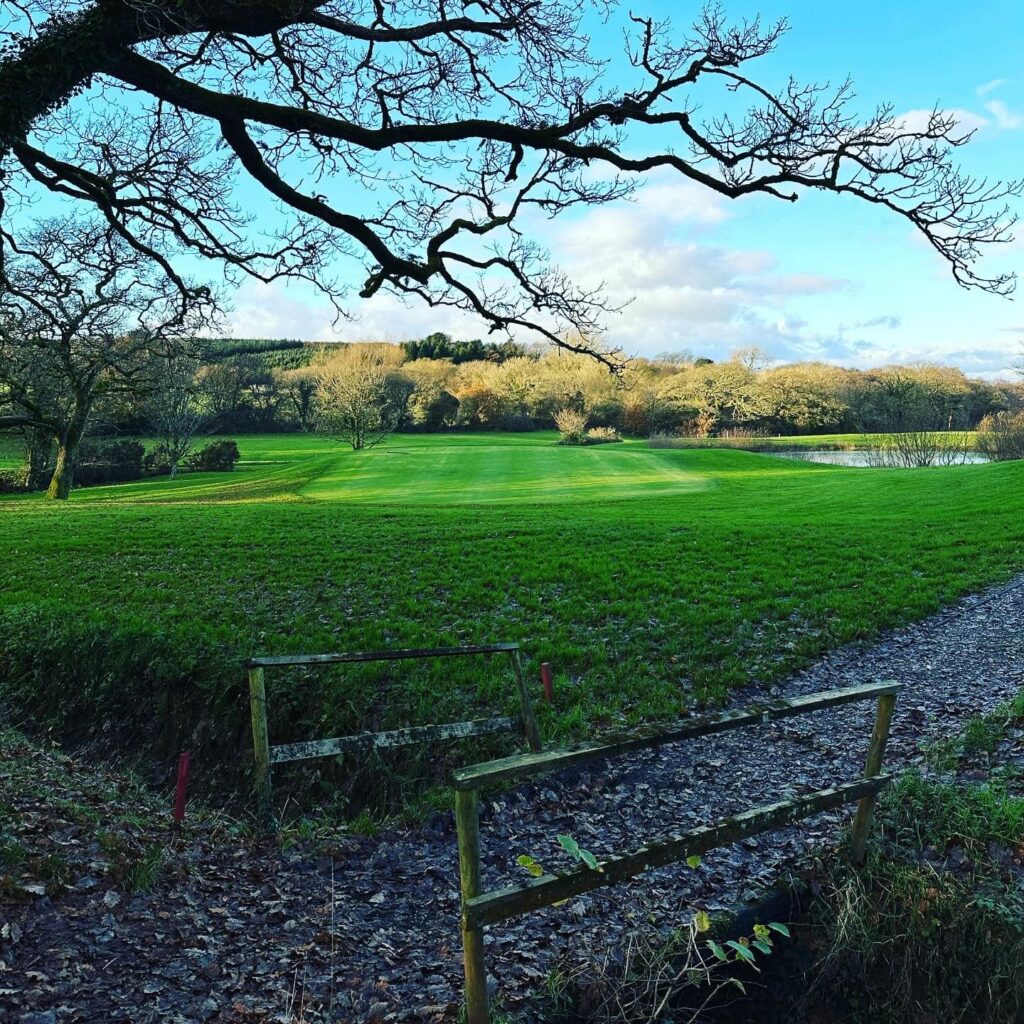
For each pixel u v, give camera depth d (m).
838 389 86.69
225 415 86.44
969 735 7.13
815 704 4.53
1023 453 51.78
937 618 12.97
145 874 5.30
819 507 28.70
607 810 6.86
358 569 17.34
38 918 4.72
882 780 5.00
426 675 10.08
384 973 4.54
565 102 8.82
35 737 10.72
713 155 8.09
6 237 9.52
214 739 9.52
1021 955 4.28
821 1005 4.69
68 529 24.52
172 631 11.98
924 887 4.71
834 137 7.97
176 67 8.22
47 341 15.34
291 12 7.18
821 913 4.89
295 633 12.34
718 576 15.96
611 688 9.83
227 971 4.50
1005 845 5.03
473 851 3.56
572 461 53.88
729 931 4.74
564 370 89.00
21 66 6.41
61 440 42.34
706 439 75.81
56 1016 3.98
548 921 5.02
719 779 7.33
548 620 12.89
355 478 47.41
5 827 5.62
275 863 5.97
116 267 12.36
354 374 75.81
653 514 27.64
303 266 10.27
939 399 80.56
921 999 4.52
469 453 59.34
